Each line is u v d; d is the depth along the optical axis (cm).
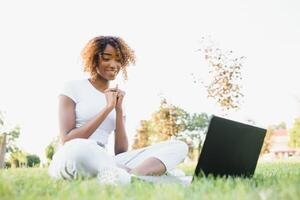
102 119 259
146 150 270
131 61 299
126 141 292
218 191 174
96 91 282
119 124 284
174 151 251
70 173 233
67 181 228
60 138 264
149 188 187
